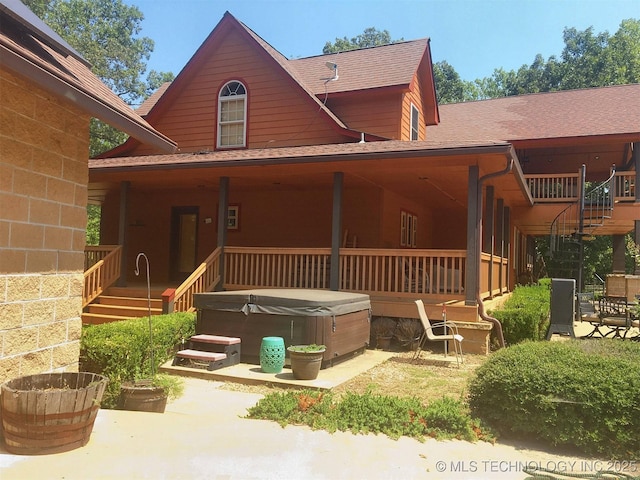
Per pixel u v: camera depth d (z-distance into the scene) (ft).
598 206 55.16
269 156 36.50
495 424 17.70
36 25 15.35
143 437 14.82
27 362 14.61
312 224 48.24
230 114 52.11
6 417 12.88
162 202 54.19
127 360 19.99
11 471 11.70
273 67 50.06
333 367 27.76
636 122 57.36
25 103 14.67
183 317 28.35
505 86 149.28
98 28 111.96
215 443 14.64
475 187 32.78
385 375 26.21
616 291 54.75
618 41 127.95
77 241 16.66
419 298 34.22
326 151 35.96
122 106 19.86
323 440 15.42
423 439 16.10
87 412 13.41
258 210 50.42
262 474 12.51
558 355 18.19
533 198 58.65
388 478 12.84
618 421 15.60
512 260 59.31
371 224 45.83
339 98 50.37
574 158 67.15
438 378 25.57
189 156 43.09
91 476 11.67
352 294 31.37
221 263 39.86
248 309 28.17
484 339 31.76
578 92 73.41
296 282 38.47
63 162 16.10
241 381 24.53
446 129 68.74
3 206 13.91
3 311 13.84
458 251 33.30
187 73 52.65
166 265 53.57
